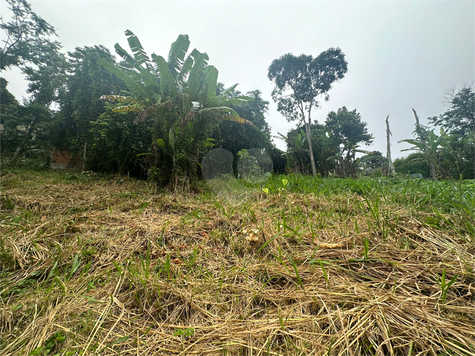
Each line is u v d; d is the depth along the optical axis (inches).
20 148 402.0
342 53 535.5
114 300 38.5
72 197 120.4
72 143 377.1
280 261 45.4
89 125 334.3
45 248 57.9
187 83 197.9
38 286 43.9
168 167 188.2
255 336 31.6
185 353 29.6
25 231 66.3
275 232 62.2
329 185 136.5
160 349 30.5
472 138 340.2
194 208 103.4
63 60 452.4
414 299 34.7
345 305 35.6
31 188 144.4
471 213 56.6
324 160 548.1
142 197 130.0
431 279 39.4
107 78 353.7
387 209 72.1
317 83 558.3
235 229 72.1
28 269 49.5
